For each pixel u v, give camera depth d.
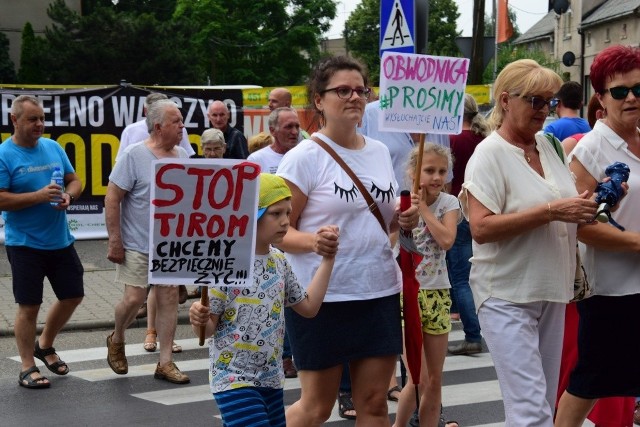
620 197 4.61
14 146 7.48
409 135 7.47
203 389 7.54
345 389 6.68
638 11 50.03
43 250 7.56
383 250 4.70
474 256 4.73
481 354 8.55
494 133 4.72
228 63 60.09
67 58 46.75
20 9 50.62
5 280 12.43
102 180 14.71
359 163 4.71
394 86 5.08
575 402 5.09
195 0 59.44
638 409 6.43
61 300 7.75
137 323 10.09
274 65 60.84
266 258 4.34
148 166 7.61
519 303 4.57
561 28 59.94
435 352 5.65
